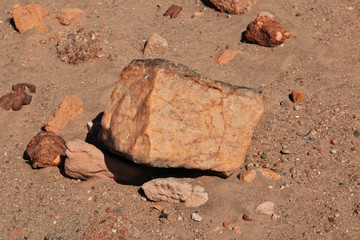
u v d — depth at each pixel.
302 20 2.36
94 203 1.90
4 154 2.03
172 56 2.27
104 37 2.34
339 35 2.30
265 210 1.85
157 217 1.86
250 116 1.90
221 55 2.25
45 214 1.88
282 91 2.13
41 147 1.97
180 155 1.85
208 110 1.88
